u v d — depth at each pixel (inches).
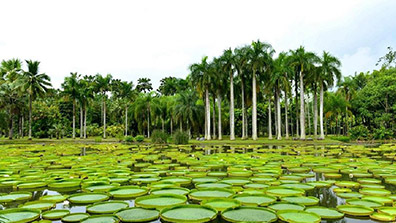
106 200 296.0
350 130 1437.0
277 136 1611.7
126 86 2132.1
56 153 809.5
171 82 2229.3
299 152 780.6
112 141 1633.9
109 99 2802.7
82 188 338.6
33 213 247.6
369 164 510.6
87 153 823.1
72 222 227.5
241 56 1460.4
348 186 350.6
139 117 2133.4
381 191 321.4
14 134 2276.1
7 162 583.5
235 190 327.0
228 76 1601.9
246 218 231.5
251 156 684.7
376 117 1665.8
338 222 229.1
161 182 368.5
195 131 2062.0
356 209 254.2
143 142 1475.1
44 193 332.8
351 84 1850.4
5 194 323.0
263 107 2167.8
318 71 1422.2
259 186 348.8
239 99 1756.9
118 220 227.5
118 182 383.9
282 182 362.9
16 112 1715.1
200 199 295.3
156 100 2076.8
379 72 1979.6
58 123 2207.2
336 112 1930.4
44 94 1658.5
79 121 2591.0
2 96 1643.7
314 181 372.2
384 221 228.7
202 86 1571.1
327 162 549.6
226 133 2349.9
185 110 1792.6
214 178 407.5
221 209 253.8
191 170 487.8
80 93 1958.7
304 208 260.7
